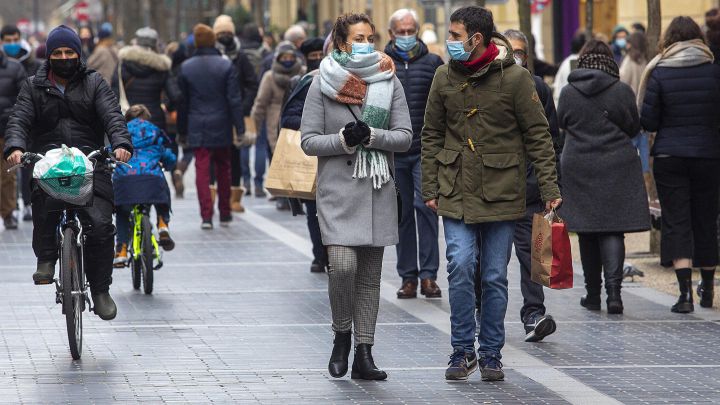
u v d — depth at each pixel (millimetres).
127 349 25516
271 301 31281
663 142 29688
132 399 21344
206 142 45250
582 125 29719
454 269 22578
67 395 21609
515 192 22406
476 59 22344
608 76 29688
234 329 27641
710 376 23266
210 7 124625
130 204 32406
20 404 20984
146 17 138375
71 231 24531
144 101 47500
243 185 58688
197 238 43500
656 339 26672
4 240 42844
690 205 30062
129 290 32969
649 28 38781
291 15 154750
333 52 22656
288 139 32938
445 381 22781
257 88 56344
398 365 24094
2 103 43625
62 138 25234
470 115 22375
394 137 22406
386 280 34406
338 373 22750
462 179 22453
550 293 32344
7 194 45562
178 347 25703
